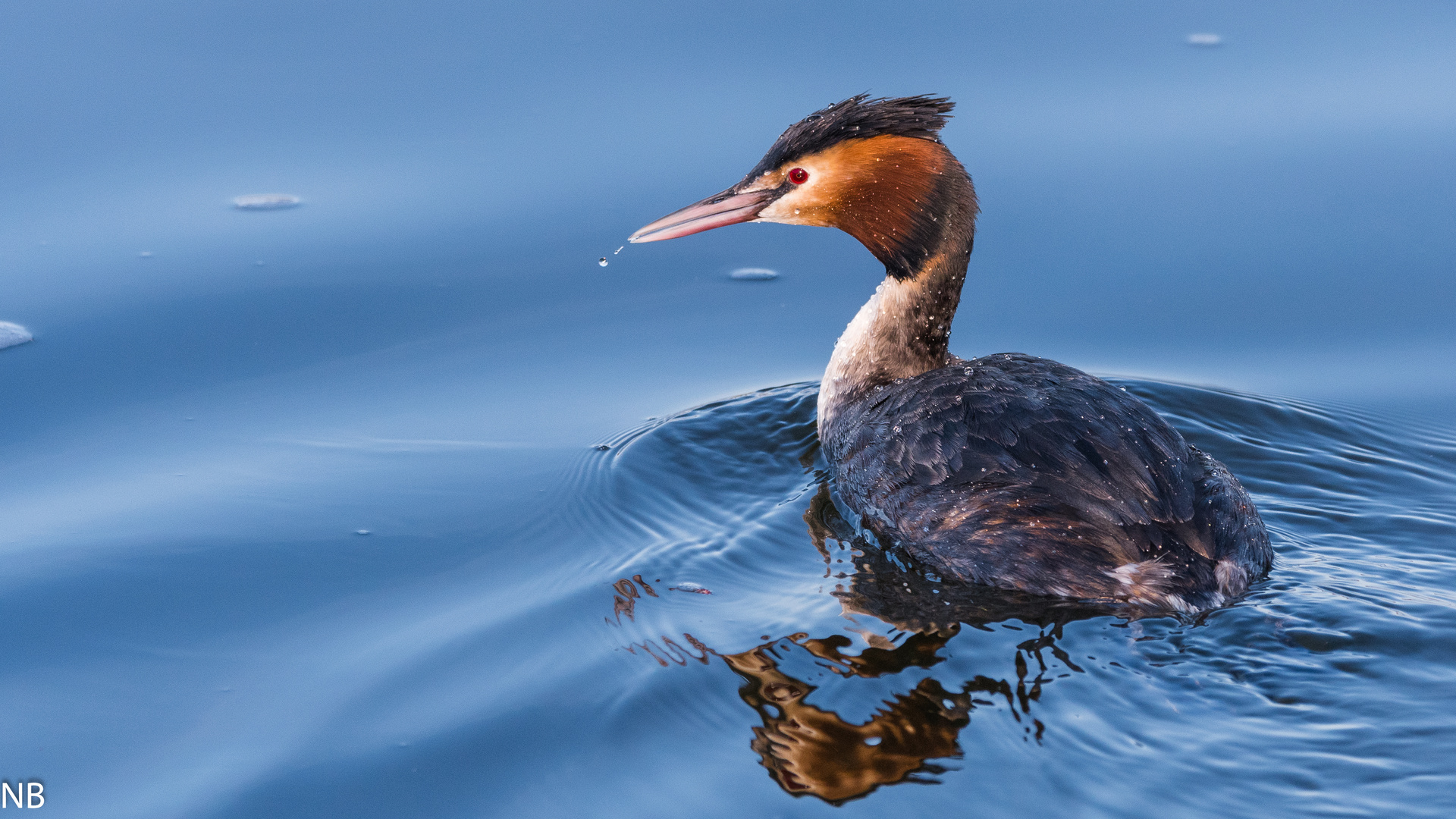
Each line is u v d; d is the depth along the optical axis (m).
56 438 14.90
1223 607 11.30
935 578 12.28
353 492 14.02
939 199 14.28
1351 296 17.59
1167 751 9.72
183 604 12.10
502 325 17.62
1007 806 9.24
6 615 11.93
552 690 10.75
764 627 11.52
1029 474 12.12
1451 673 10.41
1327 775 9.41
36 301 17.38
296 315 17.50
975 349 17.16
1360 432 15.23
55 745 10.34
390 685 10.92
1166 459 12.12
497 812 9.45
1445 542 12.80
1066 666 10.75
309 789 9.76
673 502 13.95
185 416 15.41
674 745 10.07
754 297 18.56
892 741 9.97
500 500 13.93
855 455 13.60
